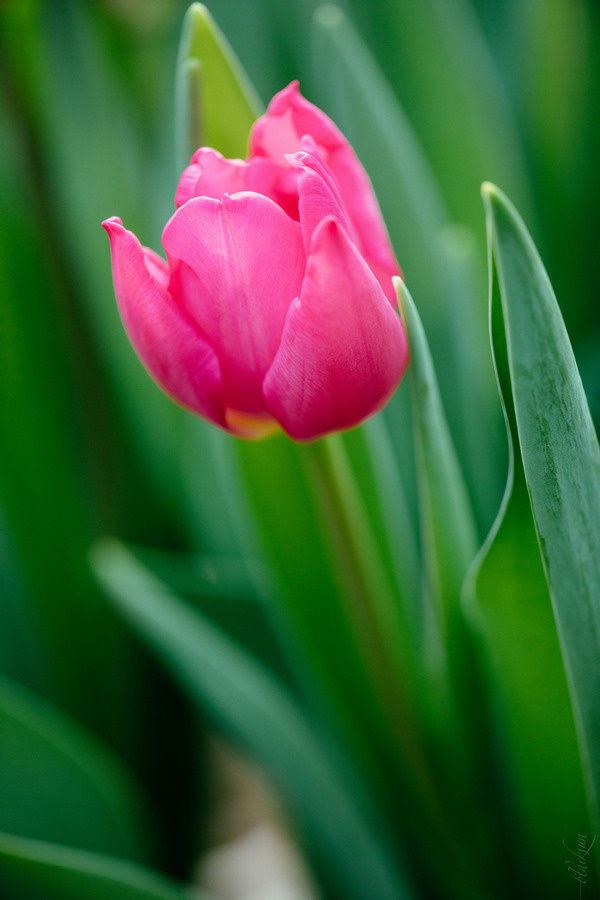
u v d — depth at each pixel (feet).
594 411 1.93
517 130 2.60
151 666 2.12
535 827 1.72
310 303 1.46
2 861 1.63
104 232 2.04
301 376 1.49
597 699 1.55
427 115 2.19
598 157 2.37
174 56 2.39
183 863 2.13
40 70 1.92
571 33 2.30
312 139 1.48
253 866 2.17
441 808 1.77
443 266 1.87
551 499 1.49
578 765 1.66
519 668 1.63
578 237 2.36
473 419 1.89
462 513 1.69
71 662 2.03
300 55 2.32
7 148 1.92
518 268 1.44
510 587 1.58
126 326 1.52
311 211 1.45
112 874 1.65
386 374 1.50
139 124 2.32
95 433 2.08
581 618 1.53
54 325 1.98
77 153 2.09
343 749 1.83
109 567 1.78
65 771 1.76
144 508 2.14
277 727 1.74
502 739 1.75
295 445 1.72
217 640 1.73
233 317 1.49
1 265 1.91
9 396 1.93
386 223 1.89
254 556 1.82
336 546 1.64
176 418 2.06
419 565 1.94
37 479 1.95
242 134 1.69
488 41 2.75
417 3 2.14
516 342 1.45
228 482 1.77
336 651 1.76
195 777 2.19
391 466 1.81
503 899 1.81
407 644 1.75
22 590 1.97
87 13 2.19
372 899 1.81
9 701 1.73
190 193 1.50
